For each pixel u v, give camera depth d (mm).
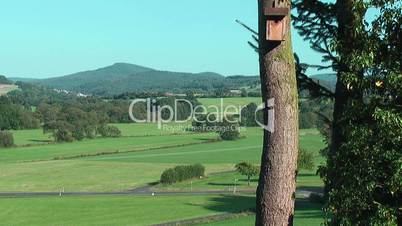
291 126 7504
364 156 8047
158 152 124750
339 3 9633
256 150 125625
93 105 164750
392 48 8586
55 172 97938
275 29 7301
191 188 78562
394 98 8336
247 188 77438
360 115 8492
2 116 155000
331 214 9305
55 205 62438
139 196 70438
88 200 66562
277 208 7430
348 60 8578
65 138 141375
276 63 7461
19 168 103000
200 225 44219
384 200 8133
